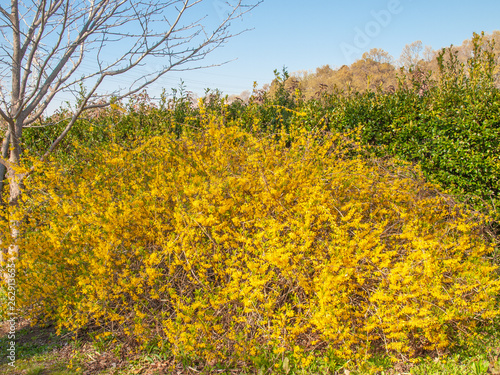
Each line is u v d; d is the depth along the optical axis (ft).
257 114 23.70
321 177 12.36
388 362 9.86
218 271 10.76
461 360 9.98
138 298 11.22
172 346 10.61
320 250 10.55
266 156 13.39
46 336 12.67
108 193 12.70
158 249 11.94
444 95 21.81
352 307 10.02
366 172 13.94
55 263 12.10
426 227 11.30
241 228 11.39
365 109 21.57
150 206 11.40
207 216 11.25
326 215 10.59
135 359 10.72
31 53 14.73
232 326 10.38
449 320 10.13
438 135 18.25
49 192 12.98
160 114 24.32
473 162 16.75
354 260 9.73
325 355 10.02
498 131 16.43
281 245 9.99
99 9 15.38
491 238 14.06
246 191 12.30
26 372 10.32
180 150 13.87
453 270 10.74
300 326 10.21
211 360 10.21
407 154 19.24
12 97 15.29
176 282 11.68
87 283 11.16
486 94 19.44
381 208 12.71
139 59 15.17
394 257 11.33
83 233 11.33
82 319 11.12
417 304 9.80
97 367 10.50
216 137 13.44
